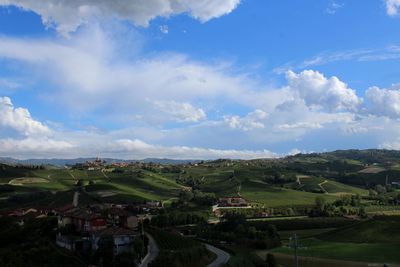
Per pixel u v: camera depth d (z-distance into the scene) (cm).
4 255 12488
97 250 13675
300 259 16538
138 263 13388
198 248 15875
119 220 19788
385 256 16312
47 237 15975
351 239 19762
